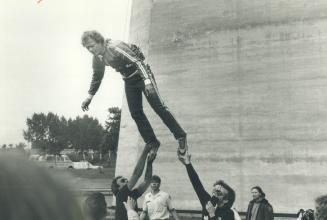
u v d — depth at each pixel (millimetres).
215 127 21484
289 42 20625
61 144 111312
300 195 19531
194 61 22281
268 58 20922
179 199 21688
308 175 19516
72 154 111438
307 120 19875
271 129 20438
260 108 20766
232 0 21828
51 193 816
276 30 20906
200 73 22094
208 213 7824
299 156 19781
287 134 20141
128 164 24047
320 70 19953
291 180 19766
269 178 20172
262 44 21078
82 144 112438
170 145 22297
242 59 21359
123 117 25344
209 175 21312
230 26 21750
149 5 24078
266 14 21172
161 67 23047
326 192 19094
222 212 7758
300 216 11352
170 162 22172
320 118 19672
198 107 21953
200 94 22000
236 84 21344
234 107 21250
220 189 7832
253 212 10719
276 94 20562
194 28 22500
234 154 20953
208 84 21875
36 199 792
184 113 22203
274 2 21094
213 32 22047
